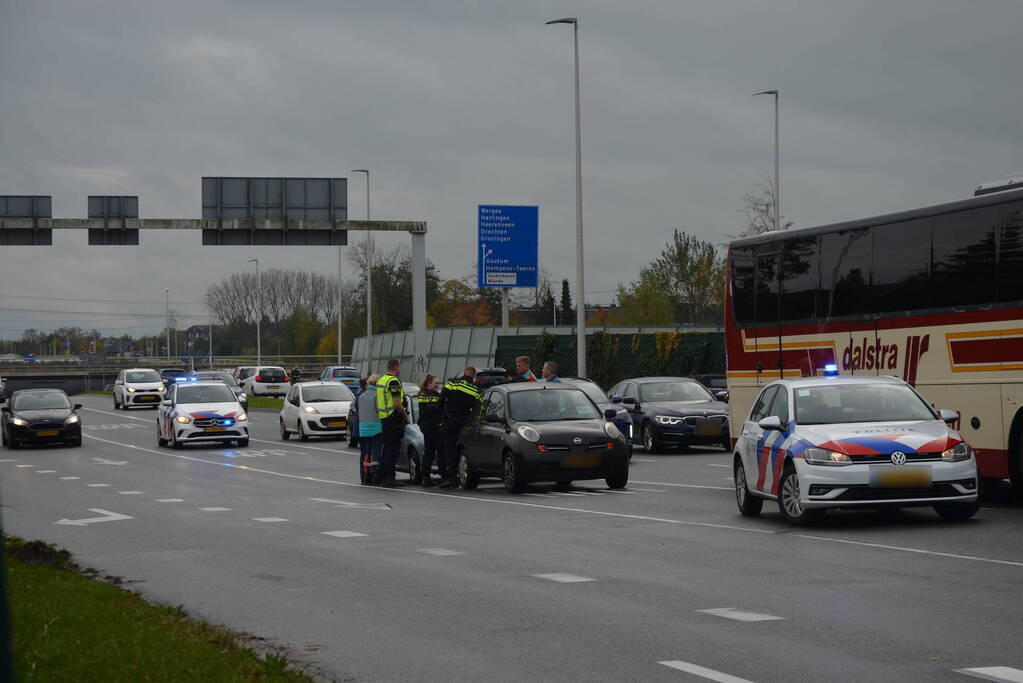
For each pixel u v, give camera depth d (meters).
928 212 20.97
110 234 54.97
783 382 19.53
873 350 22.20
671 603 11.78
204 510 22.70
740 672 8.82
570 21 48.47
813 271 23.84
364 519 20.56
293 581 13.73
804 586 12.59
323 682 8.62
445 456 27.30
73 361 162.62
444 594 12.61
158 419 47.62
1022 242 18.97
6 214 54.88
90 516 21.92
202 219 54.88
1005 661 9.02
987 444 19.64
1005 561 14.04
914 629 10.24
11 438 46.72
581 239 48.69
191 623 10.57
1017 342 19.08
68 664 8.80
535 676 8.88
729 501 22.45
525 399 26.02
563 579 13.45
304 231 55.72
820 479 17.30
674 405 36.50
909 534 16.69
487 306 154.25
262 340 186.62
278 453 42.06
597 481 27.59
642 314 97.69
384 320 147.00
